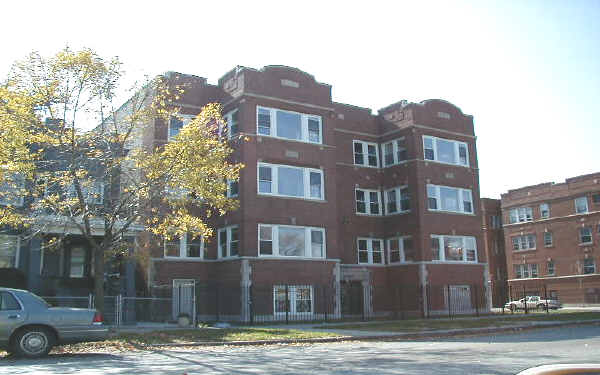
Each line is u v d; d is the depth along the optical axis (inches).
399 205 1427.2
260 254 1122.0
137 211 762.2
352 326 930.7
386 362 488.4
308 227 1189.7
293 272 1147.9
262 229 1135.0
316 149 1232.2
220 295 1150.3
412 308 1348.4
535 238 2417.6
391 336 773.3
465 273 1407.5
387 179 1467.8
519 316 1219.9
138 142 1144.8
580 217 2272.4
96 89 736.3
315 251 1192.2
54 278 978.1
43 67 712.4
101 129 784.3
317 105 1254.9
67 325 533.6
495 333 861.8
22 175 729.0
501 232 2625.5
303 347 658.2
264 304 1098.7
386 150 1487.5
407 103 1439.5
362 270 1393.9
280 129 1196.5
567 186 2331.4
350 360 507.5
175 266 1132.5
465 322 1033.5
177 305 1118.4
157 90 872.3
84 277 1034.1
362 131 1480.1
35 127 710.5
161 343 660.7
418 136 1403.8
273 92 1198.3
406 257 1390.3
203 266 1169.4
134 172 835.4
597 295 2172.7
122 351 603.2
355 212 1423.5
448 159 1451.8
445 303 1349.7
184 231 768.9
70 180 746.2
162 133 1138.0
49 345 529.3
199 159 741.3
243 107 1154.7
